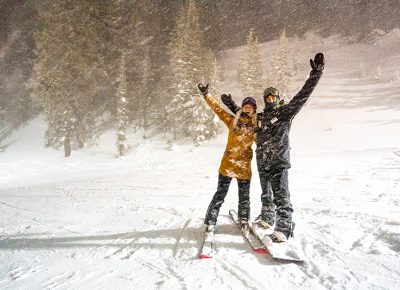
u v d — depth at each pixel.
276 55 35.69
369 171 10.15
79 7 36.75
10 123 41.41
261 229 3.87
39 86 34.88
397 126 22.05
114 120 37.00
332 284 2.53
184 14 40.50
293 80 41.47
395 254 3.03
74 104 32.75
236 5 56.25
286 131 3.60
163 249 3.58
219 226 4.29
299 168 11.91
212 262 3.12
